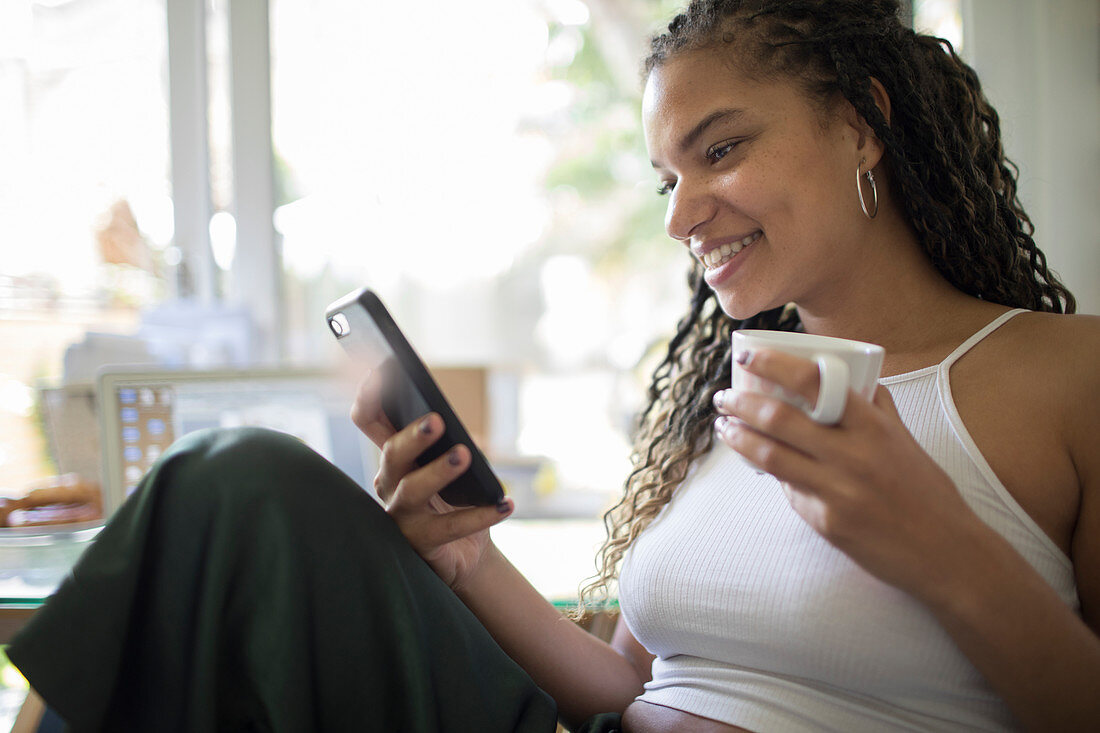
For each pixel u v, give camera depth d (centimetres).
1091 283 178
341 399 142
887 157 86
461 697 71
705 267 87
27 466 184
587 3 396
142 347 171
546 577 115
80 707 61
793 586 73
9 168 194
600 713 91
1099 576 69
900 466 54
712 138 82
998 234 88
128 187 202
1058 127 178
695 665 82
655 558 85
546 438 429
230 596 64
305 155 224
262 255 211
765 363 54
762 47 82
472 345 454
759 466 57
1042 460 70
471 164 355
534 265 472
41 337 191
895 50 87
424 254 385
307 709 64
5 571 103
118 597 62
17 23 194
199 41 203
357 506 69
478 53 340
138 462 129
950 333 81
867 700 72
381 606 67
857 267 84
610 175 468
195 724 62
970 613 57
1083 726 60
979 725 69
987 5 179
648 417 114
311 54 224
